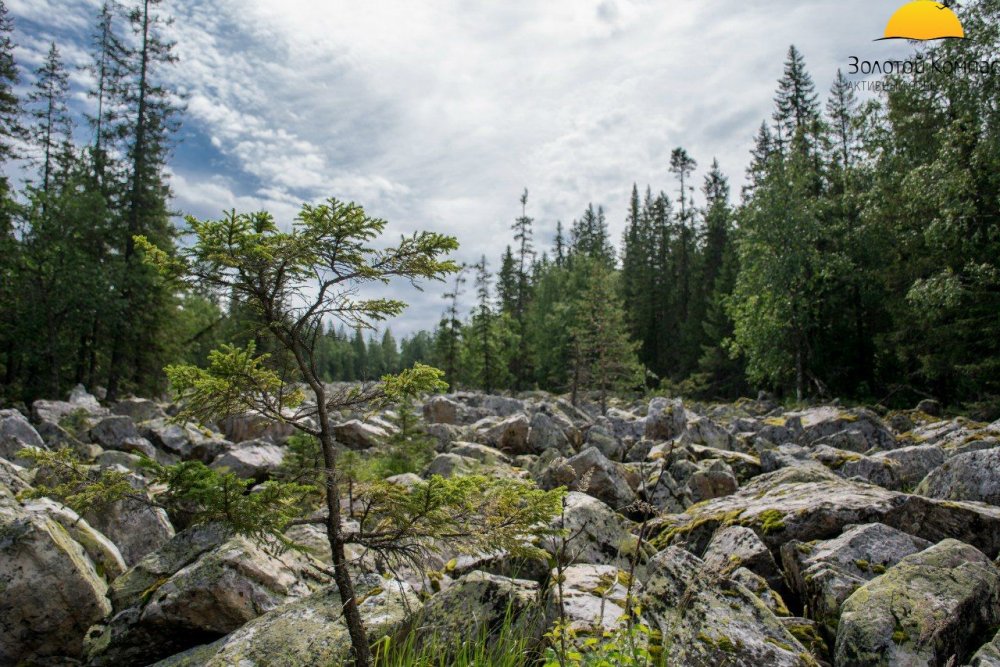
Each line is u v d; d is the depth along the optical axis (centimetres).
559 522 683
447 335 5428
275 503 364
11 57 3216
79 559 587
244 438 1928
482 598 472
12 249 2975
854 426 1802
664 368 5912
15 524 557
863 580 562
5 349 3309
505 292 7488
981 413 2211
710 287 5753
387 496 378
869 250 3272
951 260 2303
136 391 3384
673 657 387
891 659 431
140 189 3212
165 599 550
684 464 1355
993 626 468
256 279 362
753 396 4781
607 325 4619
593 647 356
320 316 378
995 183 2062
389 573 564
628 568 661
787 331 3369
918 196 2242
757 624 432
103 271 3062
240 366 360
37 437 1380
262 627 490
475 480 386
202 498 342
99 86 3497
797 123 4234
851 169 3247
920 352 2714
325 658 444
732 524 795
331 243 365
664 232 6706
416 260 386
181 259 348
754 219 3431
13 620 528
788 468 1057
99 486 350
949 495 837
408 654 414
